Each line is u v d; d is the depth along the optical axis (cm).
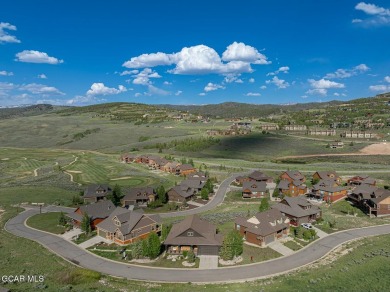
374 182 11262
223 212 8831
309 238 6738
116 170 15275
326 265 5519
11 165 17262
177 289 4794
